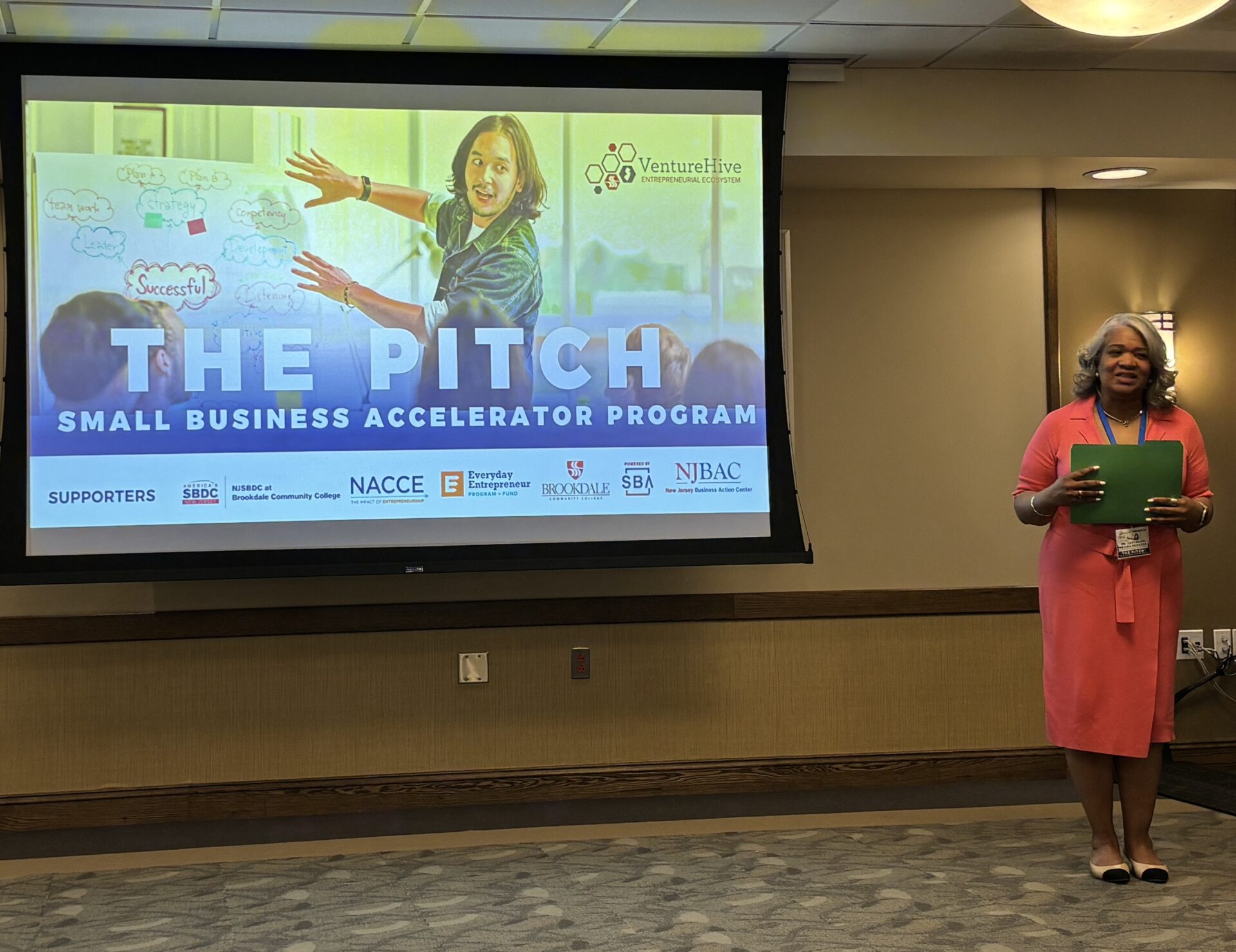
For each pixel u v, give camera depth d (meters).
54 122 3.96
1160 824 4.18
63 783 4.16
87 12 3.67
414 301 4.15
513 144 4.20
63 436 3.97
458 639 4.39
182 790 4.21
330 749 4.31
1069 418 3.67
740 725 4.54
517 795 4.39
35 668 4.15
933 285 4.76
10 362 3.94
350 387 4.12
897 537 4.70
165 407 4.02
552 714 4.43
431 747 4.36
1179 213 4.92
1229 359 4.95
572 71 4.21
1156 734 3.54
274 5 3.65
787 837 4.20
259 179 4.07
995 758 4.66
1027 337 4.80
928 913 3.34
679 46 4.12
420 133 4.15
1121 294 4.88
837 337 4.69
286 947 3.16
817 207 4.70
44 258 3.97
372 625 4.33
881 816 4.48
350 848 4.16
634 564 4.21
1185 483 3.62
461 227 4.17
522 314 4.20
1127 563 3.51
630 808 4.47
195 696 4.24
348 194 4.12
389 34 3.95
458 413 4.16
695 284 4.27
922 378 4.73
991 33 4.00
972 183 4.71
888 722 4.62
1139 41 4.11
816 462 4.66
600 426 4.23
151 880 3.81
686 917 3.34
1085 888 3.53
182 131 4.04
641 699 4.48
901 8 3.77
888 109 4.36
